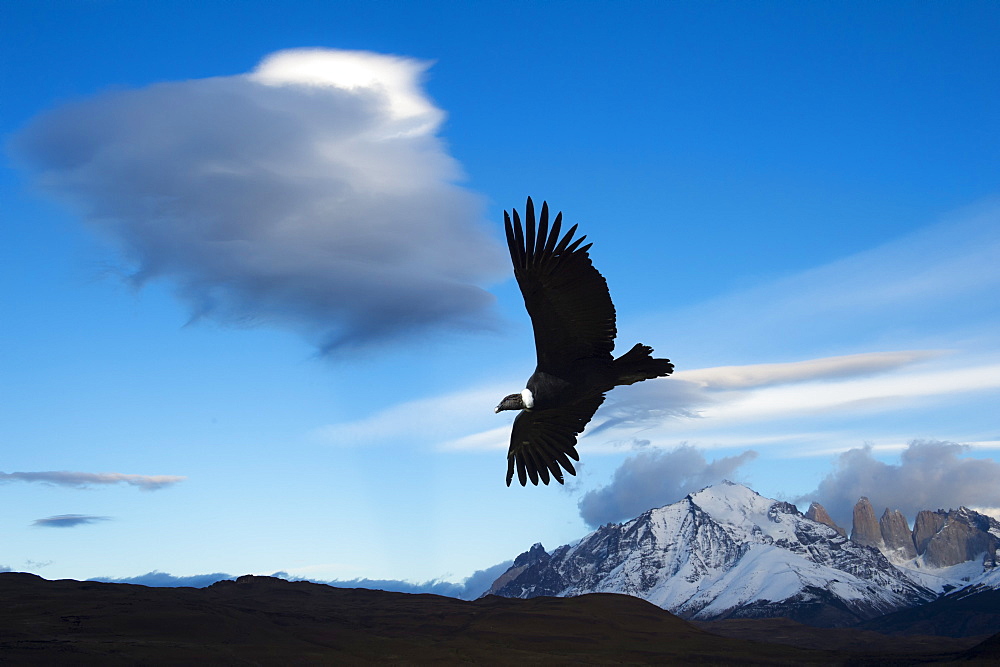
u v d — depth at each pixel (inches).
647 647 6761.8
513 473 545.3
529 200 438.0
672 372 455.5
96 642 4594.0
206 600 6451.8
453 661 5329.7
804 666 6038.4
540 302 454.6
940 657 6200.8
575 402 507.2
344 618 7288.4
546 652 6254.9
